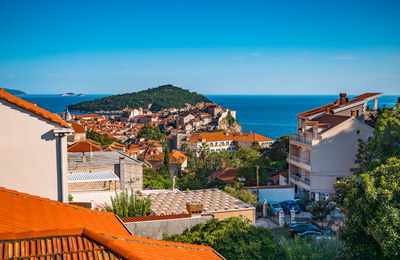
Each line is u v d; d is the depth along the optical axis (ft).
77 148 155.02
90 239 26.84
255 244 59.47
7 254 22.74
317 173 161.79
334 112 193.98
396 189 55.88
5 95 47.57
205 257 34.45
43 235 25.52
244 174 201.05
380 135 125.80
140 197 87.76
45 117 46.24
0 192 36.19
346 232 62.95
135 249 27.30
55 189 47.34
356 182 63.16
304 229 111.75
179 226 66.64
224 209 78.13
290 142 184.75
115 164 115.24
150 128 586.04
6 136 45.37
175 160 340.59
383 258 56.90
